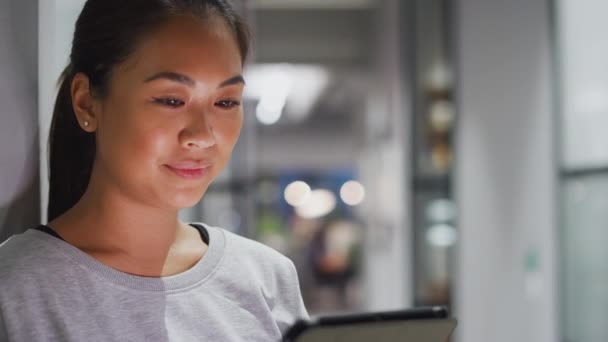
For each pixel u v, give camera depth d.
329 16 8.84
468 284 4.84
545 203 4.39
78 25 0.90
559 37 4.28
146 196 0.87
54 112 0.99
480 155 4.79
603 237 3.86
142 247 0.91
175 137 0.85
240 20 0.93
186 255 0.96
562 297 4.26
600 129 3.85
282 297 1.04
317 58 9.02
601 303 3.91
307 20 8.84
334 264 12.23
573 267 4.20
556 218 4.30
